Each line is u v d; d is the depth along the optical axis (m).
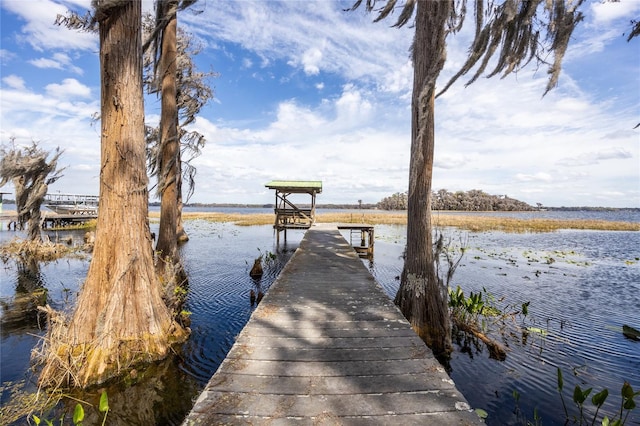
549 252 17.44
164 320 4.89
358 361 2.87
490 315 6.91
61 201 31.03
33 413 3.42
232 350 3.08
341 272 6.78
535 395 4.03
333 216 49.38
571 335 5.98
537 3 4.47
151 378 4.17
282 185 18.75
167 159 8.77
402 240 22.11
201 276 10.65
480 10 4.81
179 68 14.12
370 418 2.06
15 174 13.58
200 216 53.47
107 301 4.21
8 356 4.81
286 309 4.35
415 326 5.28
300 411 2.13
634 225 39.31
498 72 5.35
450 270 5.55
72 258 13.30
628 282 10.50
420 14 5.55
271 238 22.53
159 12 6.00
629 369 4.71
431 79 4.88
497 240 23.36
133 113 4.63
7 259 12.84
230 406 2.17
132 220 4.54
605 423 2.82
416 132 5.63
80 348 4.02
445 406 2.21
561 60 4.60
